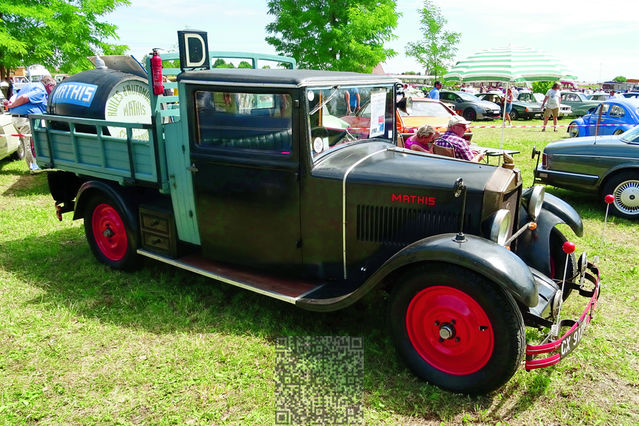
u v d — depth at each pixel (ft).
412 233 10.52
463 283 8.84
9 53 45.01
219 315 12.46
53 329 11.80
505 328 8.61
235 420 8.82
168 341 11.33
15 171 29.84
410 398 9.39
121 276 14.80
